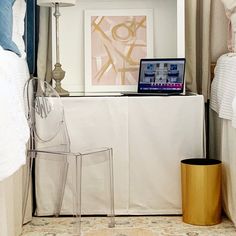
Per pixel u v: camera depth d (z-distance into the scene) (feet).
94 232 9.13
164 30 11.59
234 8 10.57
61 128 9.62
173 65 10.82
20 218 9.05
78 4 11.60
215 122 11.10
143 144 10.14
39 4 10.52
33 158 9.86
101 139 10.12
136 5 11.60
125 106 10.07
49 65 11.47
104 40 11.53
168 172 10.18
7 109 6.43
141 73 11.14
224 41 11.56
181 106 10.04
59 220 10.06
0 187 6.75
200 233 9.01
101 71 11.52
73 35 11.62
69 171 10.13
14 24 9.84
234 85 8.92
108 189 10.19
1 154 6.08
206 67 11.37
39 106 9.66
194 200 9.50
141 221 9.86
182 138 10.11
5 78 6.97
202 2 11.41
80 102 10.07
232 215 9.39
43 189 10.23
